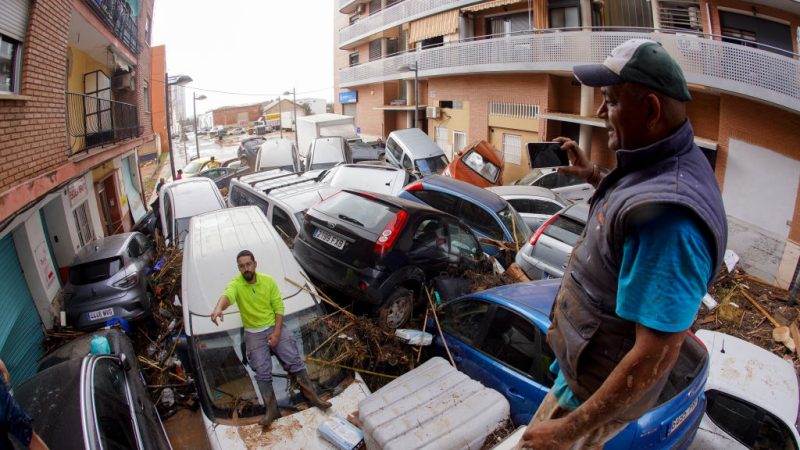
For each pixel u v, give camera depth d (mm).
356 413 4785
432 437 3553
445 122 24938
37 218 8609
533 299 5121
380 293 6328
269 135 55188
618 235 1216
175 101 67062
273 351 5199
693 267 1085
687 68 12109
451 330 5734
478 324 5379
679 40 12266
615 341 1304
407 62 25719
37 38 6887
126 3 13664
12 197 5879
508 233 9273
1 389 2248
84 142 10461
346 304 6984
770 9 11375
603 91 1357
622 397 1128
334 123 25094
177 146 48562
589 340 1347
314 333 5746
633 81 1253
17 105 6301
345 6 33969
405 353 5988
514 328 4918
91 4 9891
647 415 3791
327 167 17938
